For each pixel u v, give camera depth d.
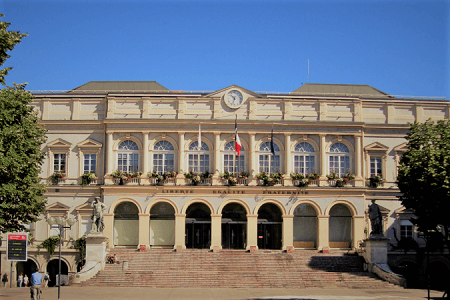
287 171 56.88
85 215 56.03
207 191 55.72
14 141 35.47
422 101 60.12
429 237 46.62
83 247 53.81
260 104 57.94
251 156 56.81
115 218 56.28
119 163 56.94
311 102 58.38
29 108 37.47
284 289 43.53
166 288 43.34
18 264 54.69
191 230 56.34
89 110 58.12
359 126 57.84
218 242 55.12
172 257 50.97
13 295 37.78
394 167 58.84
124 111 57.38
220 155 57.06
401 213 57.75
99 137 57.53
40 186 39.12
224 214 57.09
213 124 56.91
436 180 40.78
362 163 58.06
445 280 55.56
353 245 56.12
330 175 56.62
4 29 34.69
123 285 44.59
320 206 56.22
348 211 57.81
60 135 57.69
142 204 55.41
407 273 55.53
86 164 57.31
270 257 51.34
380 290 43.19
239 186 55.66
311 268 49.12
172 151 57.03
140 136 57.06
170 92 60.03
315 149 57.88
